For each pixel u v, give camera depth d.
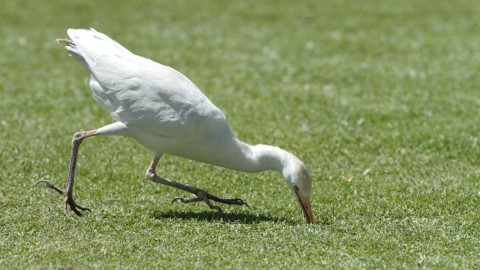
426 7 28.56
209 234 9.73
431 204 11.07
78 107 16.73
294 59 21.41
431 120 15.80
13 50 21.78
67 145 13.89
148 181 12.05
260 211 10.80
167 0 29.06
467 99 17.34
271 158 10.32
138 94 10.16
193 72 19.86
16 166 12.59
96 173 12.36
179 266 8.66
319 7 28.47
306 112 16.50
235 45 22.91
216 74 19.72
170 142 10.26
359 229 10.01
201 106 10.16
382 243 9.50
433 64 20.77
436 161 13.39
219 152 10.30
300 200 10.21
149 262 8.76
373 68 20.42
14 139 14.17
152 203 11.08
